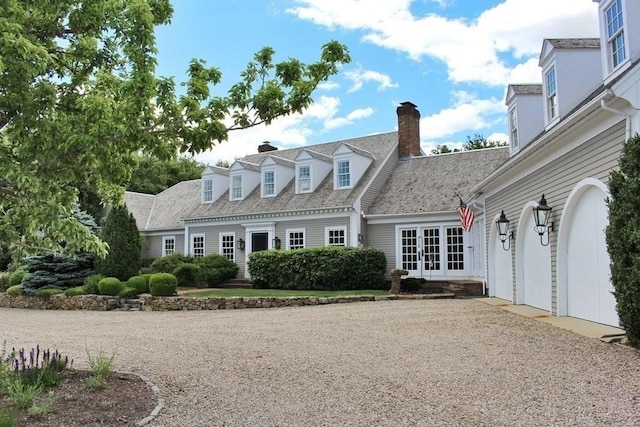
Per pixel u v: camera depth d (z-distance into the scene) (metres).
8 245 6.25
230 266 22.97
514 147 13.73
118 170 5.18
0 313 15.95
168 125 5.37
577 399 4.92
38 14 5.28
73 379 5.86
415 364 6.68
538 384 5.50
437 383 5.70
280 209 22.77
